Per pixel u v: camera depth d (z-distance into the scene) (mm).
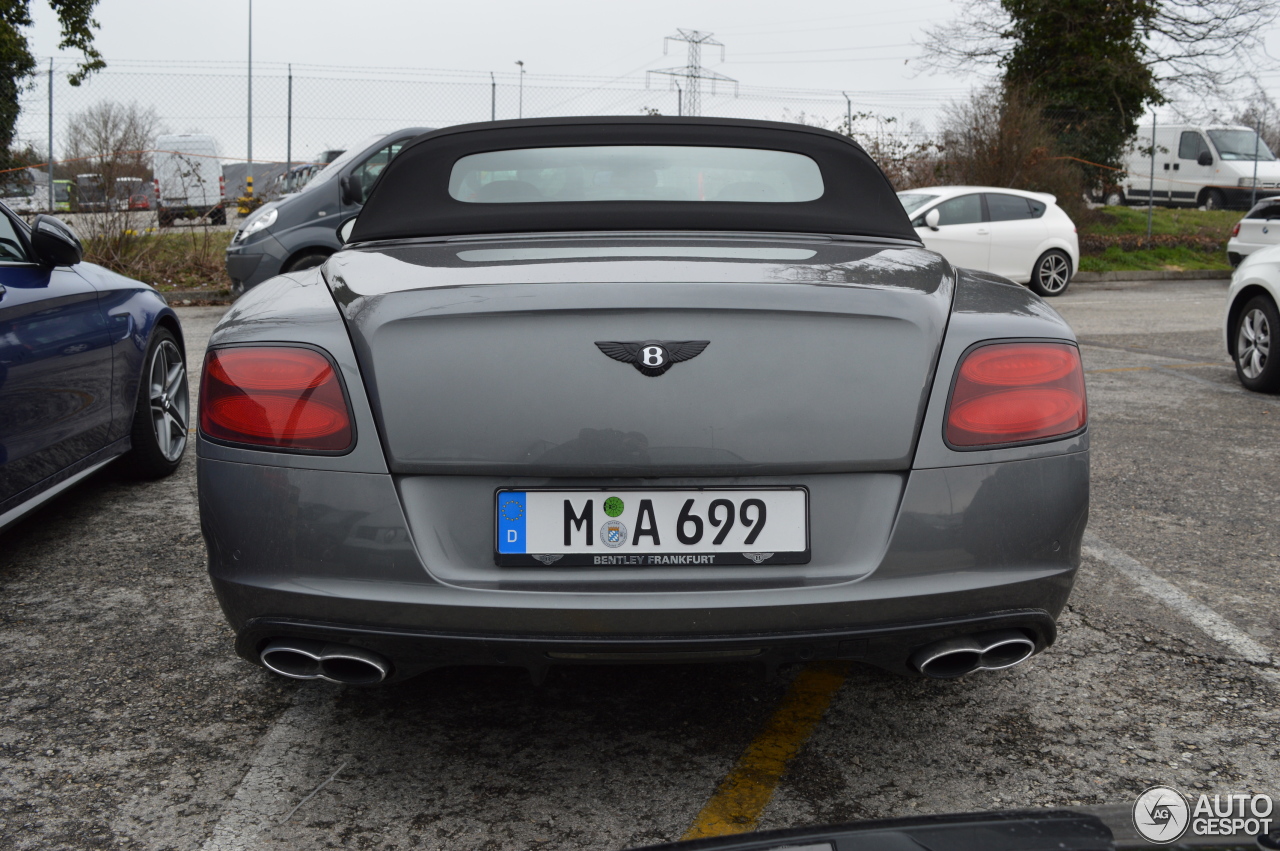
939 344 1959
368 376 1890
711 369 1855
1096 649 2818
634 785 2160
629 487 1894
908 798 2102
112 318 3920
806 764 2244
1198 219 21562
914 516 1911
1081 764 2227
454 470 1874
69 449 3498
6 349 3062
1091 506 4148
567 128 2760
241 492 1941
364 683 2016
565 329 1849
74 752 2271
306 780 2174
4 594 3186
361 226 2668
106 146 12859
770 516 1906
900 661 1986
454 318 1856
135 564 3451
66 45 22984
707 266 2047
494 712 2490
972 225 13422
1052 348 2045
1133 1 21172
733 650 1877
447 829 1995
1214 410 6051
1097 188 21500
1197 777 2164
